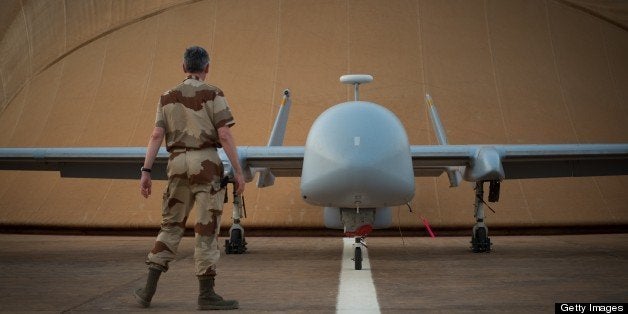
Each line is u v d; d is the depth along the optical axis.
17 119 17.97
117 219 16.16
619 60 17.84
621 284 6.82
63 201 16.66
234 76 17.61
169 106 5.45
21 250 11.84
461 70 17.53
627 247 11.92
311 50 17.86
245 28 18.22
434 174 12.85
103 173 11.98
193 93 5.43
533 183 16.52
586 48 17.97
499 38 17.95
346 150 8.16
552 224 15.66
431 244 13.54
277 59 17.78
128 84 17.78
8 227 16.50
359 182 8.12
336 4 18.45
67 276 7.89
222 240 15.55
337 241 14.73
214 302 5.41
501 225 15.73
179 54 17.98
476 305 5.55
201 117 5.38
